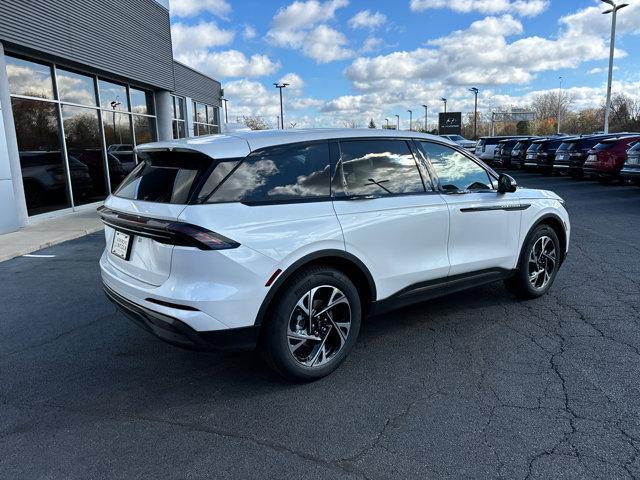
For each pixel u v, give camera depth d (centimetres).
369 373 348
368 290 360
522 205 457
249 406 309
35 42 994
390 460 254
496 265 443
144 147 344
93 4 1218
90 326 454
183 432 282
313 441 271
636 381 328
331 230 327
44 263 704
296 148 334
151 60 1590
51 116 1117
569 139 1808
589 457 252
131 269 325
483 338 404
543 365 354
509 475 240
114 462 256
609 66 2861
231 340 297
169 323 290
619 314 450
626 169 1374
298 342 326
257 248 296
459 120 6175
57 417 300
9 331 443
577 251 699
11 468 252
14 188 955
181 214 287
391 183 373
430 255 390
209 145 311
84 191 1244
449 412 296
